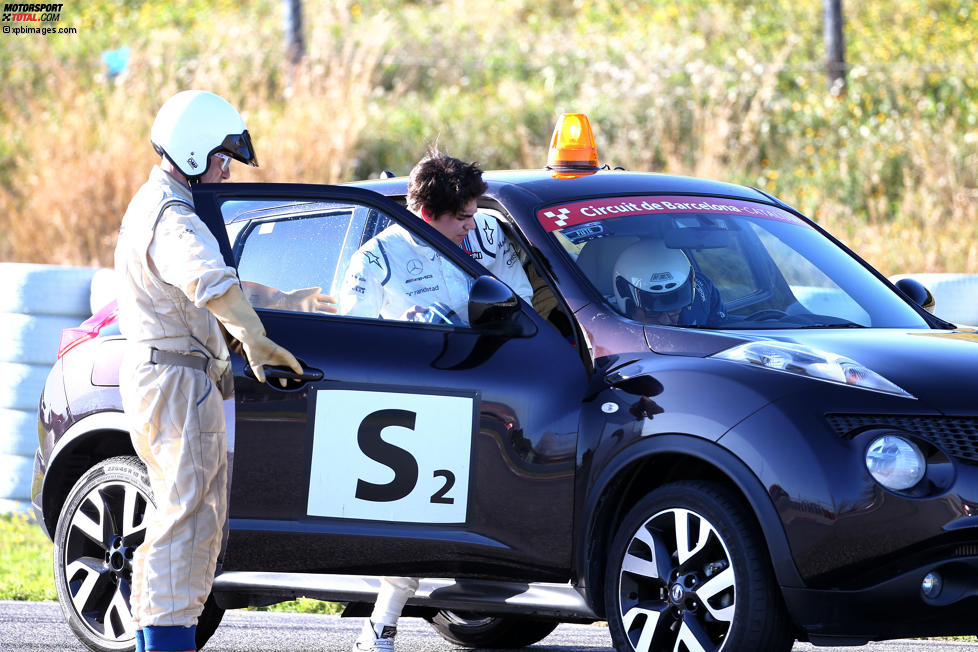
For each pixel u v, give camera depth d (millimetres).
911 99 66438
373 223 19500
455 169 18766
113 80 70938
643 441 16469
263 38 76938
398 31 80812
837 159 61344
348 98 63594
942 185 55188
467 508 17547
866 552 15109
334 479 17797
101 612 20562
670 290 18625
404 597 18547
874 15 79500
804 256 20734
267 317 18297
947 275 32156
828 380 15883
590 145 21656
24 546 31500
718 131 58469
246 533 18078
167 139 16484
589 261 18859
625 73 66812
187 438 15930
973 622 15281
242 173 58781
